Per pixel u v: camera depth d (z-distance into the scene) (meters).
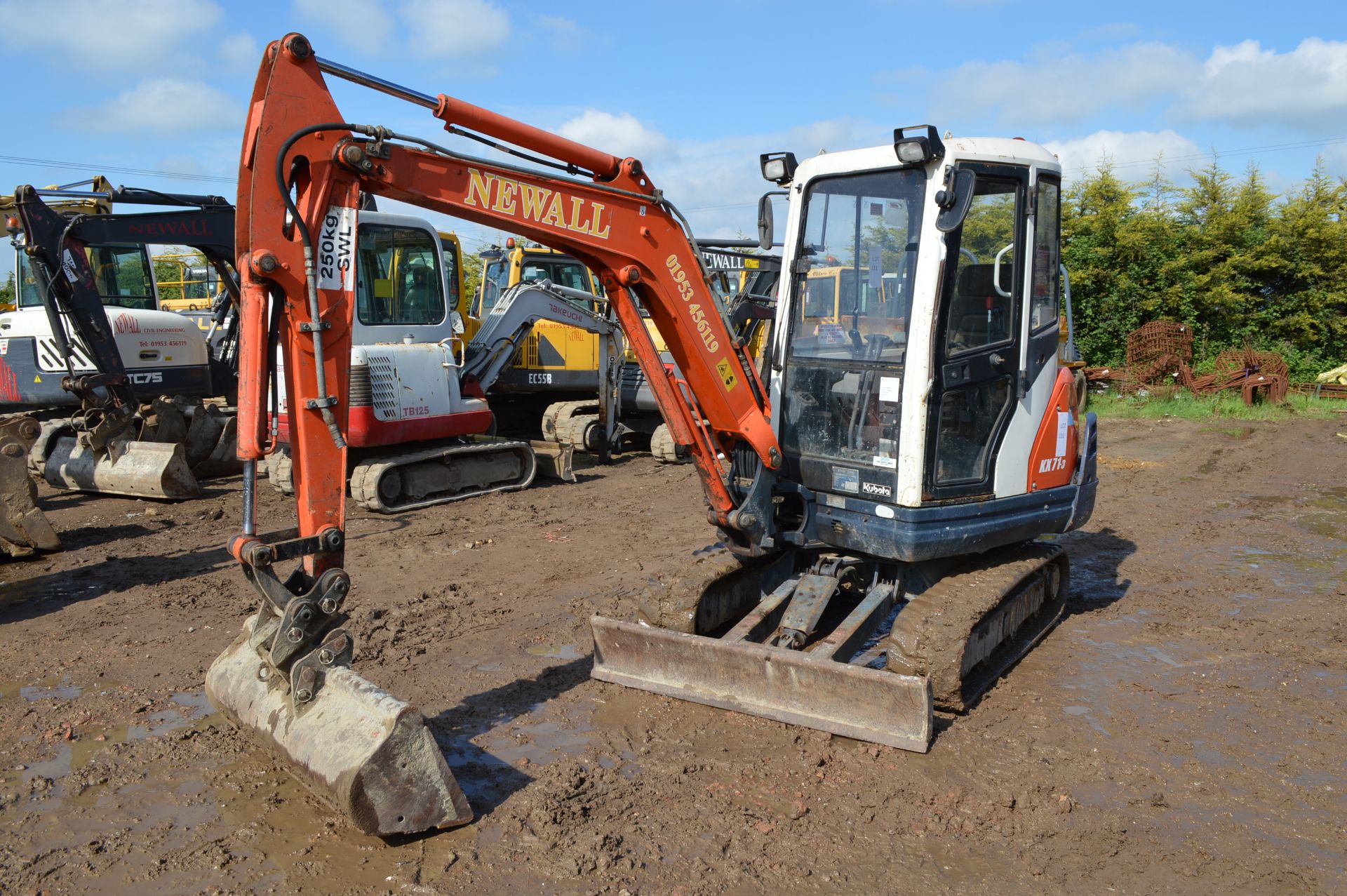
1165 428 16.67
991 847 3.63
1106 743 4.52
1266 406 18.88
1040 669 5.49
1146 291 22.27
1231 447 14.41
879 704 4.38
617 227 4.69
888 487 4.93
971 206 4.90
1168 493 10.86
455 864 3.48
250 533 3.79
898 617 4.78
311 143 3.81
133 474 9.88
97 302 10.00
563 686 5.14
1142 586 7.21
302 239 3.75
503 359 10.72
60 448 10.64
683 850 3.59
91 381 9.94
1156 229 22.22
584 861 3.48
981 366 5.05
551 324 12.63
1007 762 4.30
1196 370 21.16
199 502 10.09
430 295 9.99
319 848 3.59
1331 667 5.52
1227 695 5.11
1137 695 5.11
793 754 4.34
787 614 5.10
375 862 3.49
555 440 12.49
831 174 5.19
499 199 4.30
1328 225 21.92
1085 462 6.07
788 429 5.45
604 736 4.52
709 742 4.46
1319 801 4.00
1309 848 3.65
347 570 7.44
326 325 3.88
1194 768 4.27
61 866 3.48
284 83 3.72
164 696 5.05
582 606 6.54
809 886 3.37
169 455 9.85
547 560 7.75
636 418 13.59
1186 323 22.19
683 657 4.89
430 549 8.10
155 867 3.47
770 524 5.28
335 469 3.93
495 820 3.78
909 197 4.87
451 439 10.47
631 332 4.90
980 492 5.18
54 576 7.37
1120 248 22.23
